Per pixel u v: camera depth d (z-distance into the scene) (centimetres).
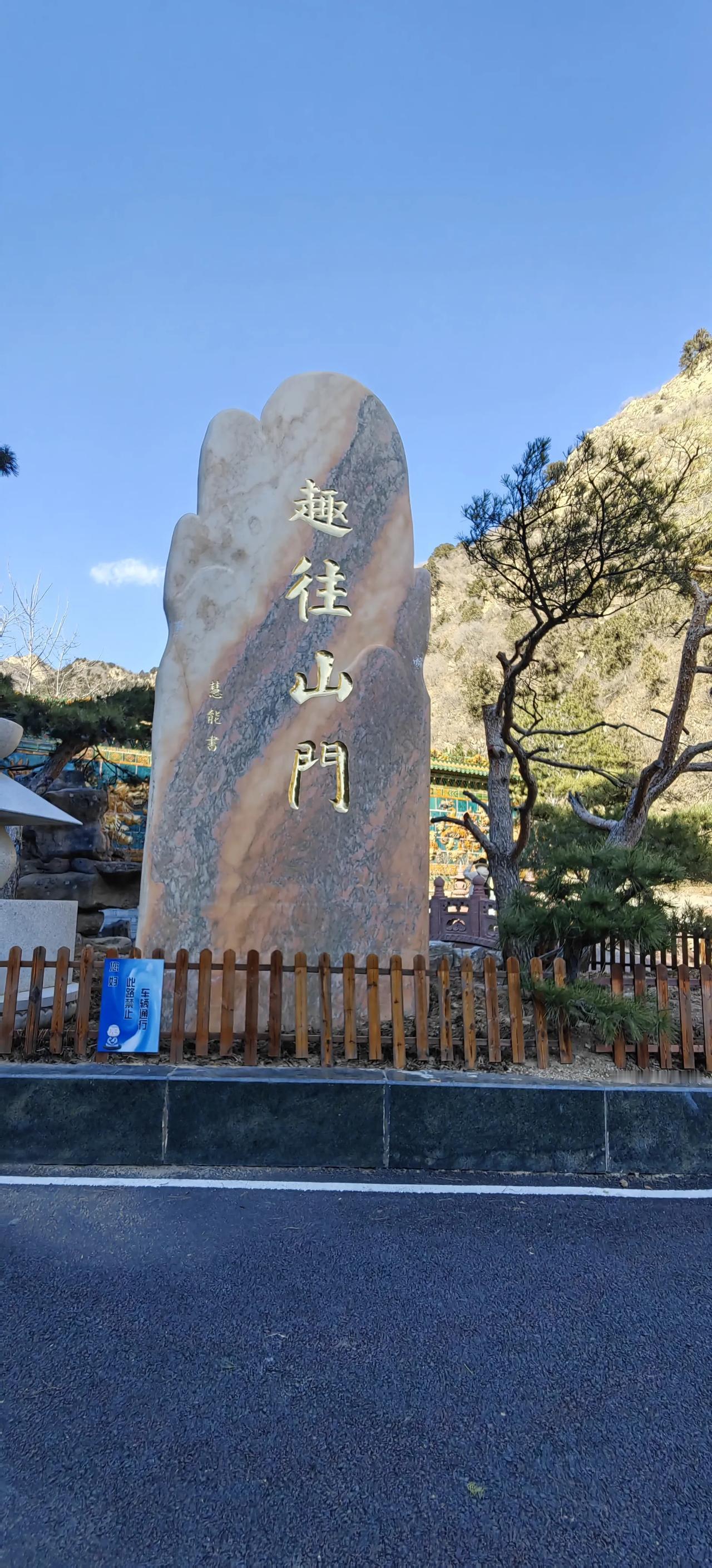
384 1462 227
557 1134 464
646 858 597
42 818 661
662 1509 214
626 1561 198
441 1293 320
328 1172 446
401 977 517
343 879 611
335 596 646
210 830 595
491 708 893
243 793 603
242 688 616
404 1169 455
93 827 1374
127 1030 499
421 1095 462
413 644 665
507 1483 221
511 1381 265
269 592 635
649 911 566
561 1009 526
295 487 655
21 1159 445
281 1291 317
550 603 953
